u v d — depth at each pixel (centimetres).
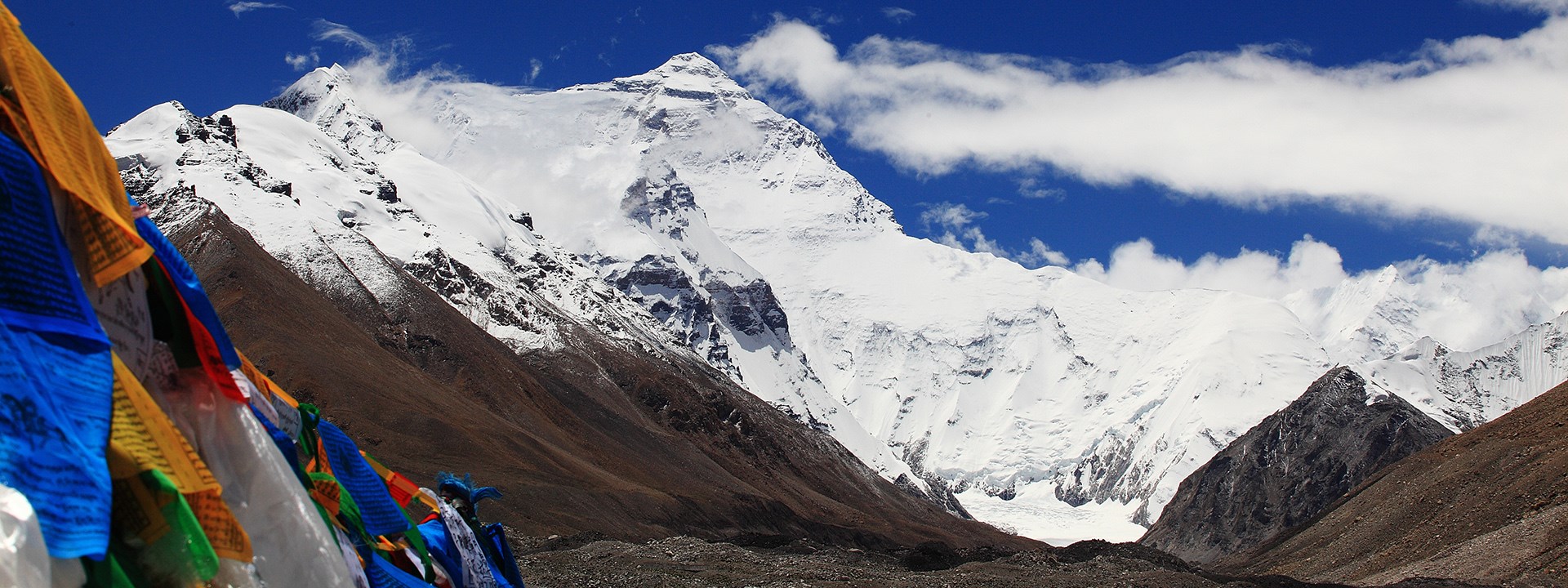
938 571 5381
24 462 405
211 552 465
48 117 492
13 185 457
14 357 425
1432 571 6806
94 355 462
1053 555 5981
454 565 1013
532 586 4091
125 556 452
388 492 852
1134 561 5194
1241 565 10025
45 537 398
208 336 548
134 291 525
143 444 464
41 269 457
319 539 553
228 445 544
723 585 4178
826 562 5097
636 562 4816
